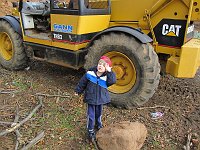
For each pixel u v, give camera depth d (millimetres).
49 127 2479
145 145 2332
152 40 2850
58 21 3145
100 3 3234
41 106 2844
